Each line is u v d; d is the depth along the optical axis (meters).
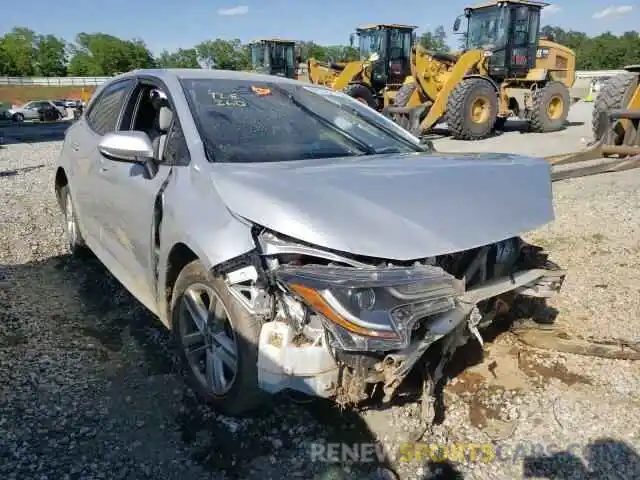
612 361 3.24
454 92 13.62
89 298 4.16
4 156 12.88
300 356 2.26
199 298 2.78
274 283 2.30
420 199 2.45
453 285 2.26
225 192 2.52
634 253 4.98
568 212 6.30
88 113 4.62
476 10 15.11
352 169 2.68
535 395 2.92
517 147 12.30
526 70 15.11
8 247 5.30
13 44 100.75
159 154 3.18
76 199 4.40
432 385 2.49
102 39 105.69
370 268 2.19
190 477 2.36
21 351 3.34
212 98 3.33
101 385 3.00
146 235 3.07
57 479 2.31
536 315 3.64
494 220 2.53
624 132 9.02
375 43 17.59
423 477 2.38
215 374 2.71
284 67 21.45
